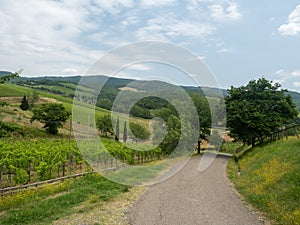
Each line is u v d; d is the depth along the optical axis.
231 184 14.99
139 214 8.94
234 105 30.91
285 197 10.02
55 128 44.78
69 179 15.95
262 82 33.31
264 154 21.42
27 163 17.53
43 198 11.84
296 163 13.76
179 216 8.79
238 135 31.52
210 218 8.62
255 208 9.87
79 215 8.80
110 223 8.02
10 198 11.32
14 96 59.75
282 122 30.27
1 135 33.53
